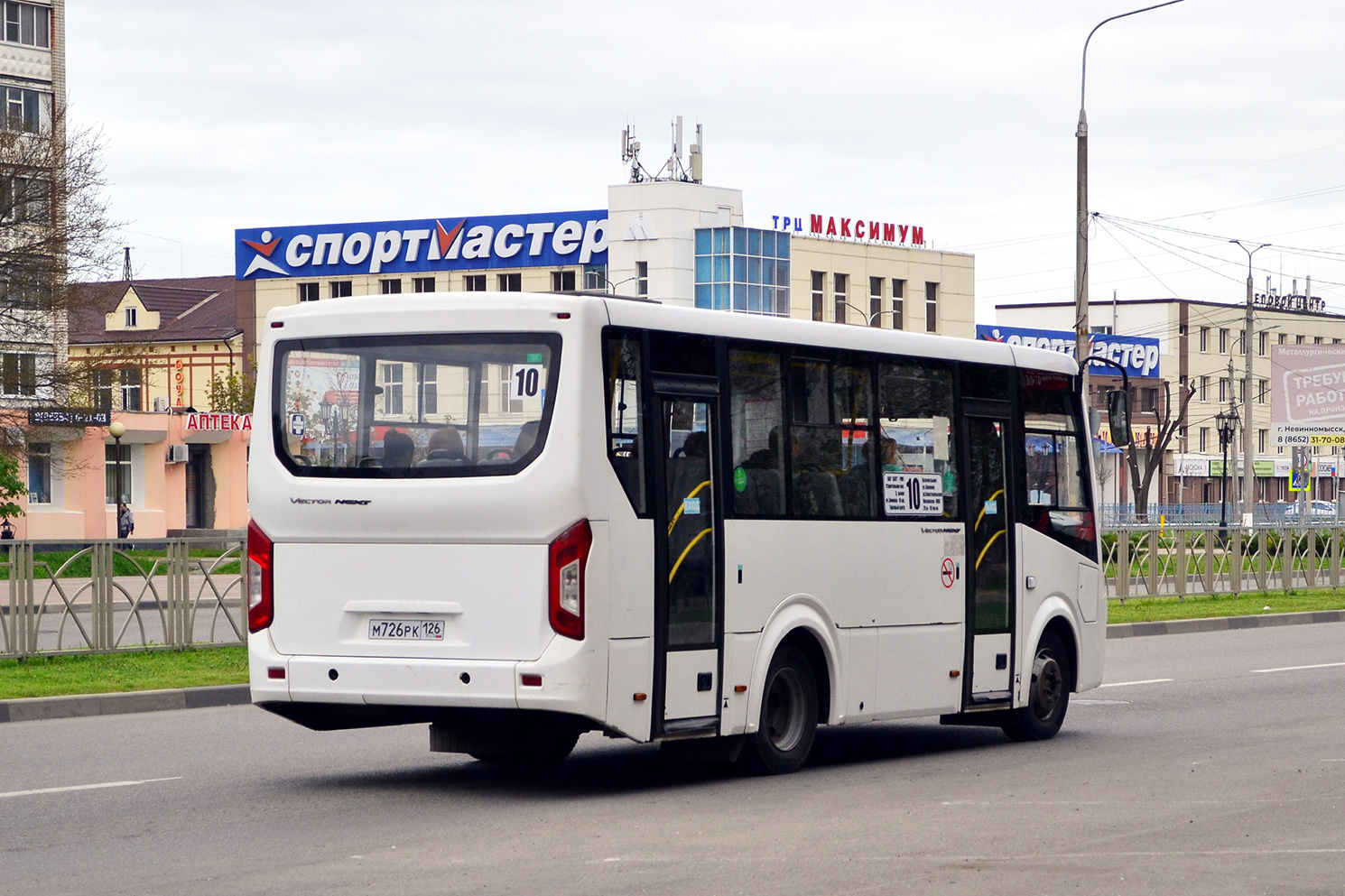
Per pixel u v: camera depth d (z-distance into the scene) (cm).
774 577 1154
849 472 1225
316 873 817
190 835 924
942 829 941
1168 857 861
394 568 1057
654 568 1061
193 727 1442
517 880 799
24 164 4553
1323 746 1304
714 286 6688
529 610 1021
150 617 1873
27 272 4659
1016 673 1373
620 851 873
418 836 918
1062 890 784
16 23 6081
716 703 1109
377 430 1070
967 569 1327
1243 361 10544
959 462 1332
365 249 7344
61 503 5956
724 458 1120
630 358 1059
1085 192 3181
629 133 6938
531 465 1022
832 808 1018
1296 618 2908
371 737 1382
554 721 1025
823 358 1209
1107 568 2973
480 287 7194
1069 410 1470
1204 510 7919
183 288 9300
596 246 6912
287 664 1081
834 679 1203
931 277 7338
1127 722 1510
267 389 1107
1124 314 10281
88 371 4878
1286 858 860
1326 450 10781
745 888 783
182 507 6569
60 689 1570
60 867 834
